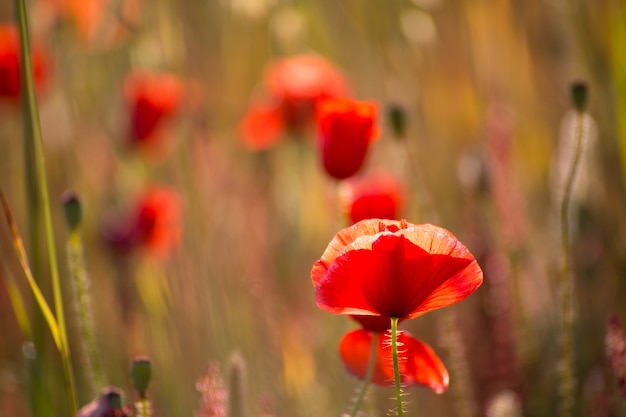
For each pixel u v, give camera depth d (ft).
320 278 3.86
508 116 5.49
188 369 5.24
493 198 5.11
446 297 3.84
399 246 3.79
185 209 5.72
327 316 5.27
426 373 4.07
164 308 5.40
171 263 5.56
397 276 3.80
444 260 3.80
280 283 5.99
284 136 6.18
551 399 4.95
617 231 5.35
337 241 3.87
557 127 6.27
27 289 5.78
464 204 5.66
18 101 6.27
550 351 5.08
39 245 4.48
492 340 4.99
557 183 5.25
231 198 6.12
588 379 4.90
